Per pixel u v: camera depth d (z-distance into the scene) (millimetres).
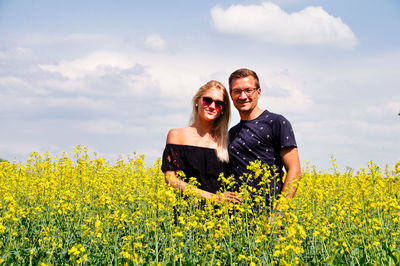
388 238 4238
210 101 5125
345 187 7293
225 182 5055
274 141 5059
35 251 4578
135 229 5699
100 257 4414
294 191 4820
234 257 4184
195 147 5223
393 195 5910
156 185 5539
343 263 4121
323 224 4500
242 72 5164
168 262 3900
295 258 3660
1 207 5848
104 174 9055
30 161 9789
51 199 6676
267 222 4348
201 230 4656
